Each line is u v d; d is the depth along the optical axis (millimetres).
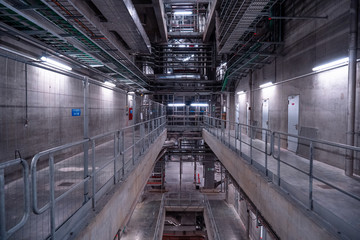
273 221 3369
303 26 6117
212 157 15516
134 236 10539
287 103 7082
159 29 13547
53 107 4637
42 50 4164
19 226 1348
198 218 14820
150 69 18438
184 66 15781
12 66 3453
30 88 3895
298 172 4418
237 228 11211
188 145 16797
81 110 5965
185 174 20406
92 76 6672
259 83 9688
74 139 5520
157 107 10148
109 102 8406
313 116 5695
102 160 5055
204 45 15758
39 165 3955
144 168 5488
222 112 16141
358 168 4188
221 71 16219
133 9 6965
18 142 3514
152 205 13648
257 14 5766
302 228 2582
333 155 4957
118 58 7734
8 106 3340
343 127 4664
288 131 6996
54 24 4242
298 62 6395
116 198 3123
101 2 5875
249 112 10945
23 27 3914
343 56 4602
